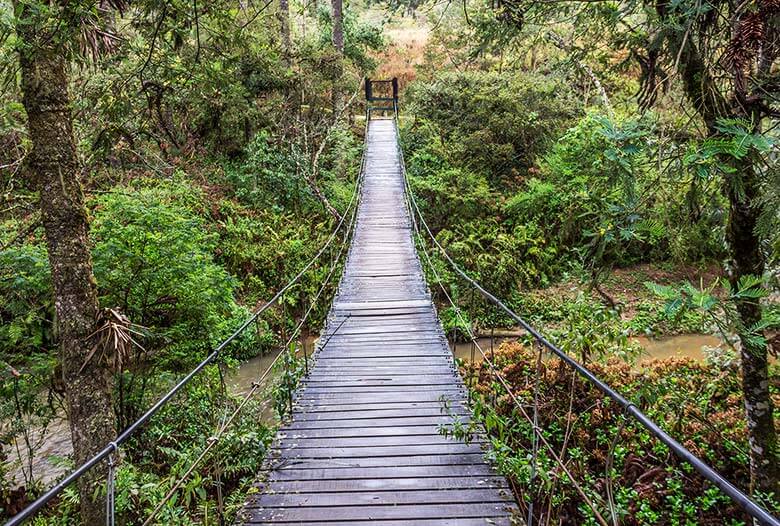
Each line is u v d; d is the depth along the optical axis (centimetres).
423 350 604
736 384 604
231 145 1408
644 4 265
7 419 576
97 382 432
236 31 337
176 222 621
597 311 572
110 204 595
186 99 977
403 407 459
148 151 1157
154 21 327
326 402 473
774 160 229
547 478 290
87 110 542
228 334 926
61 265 420
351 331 672
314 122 1541
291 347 471
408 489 333
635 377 618
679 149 274
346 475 352
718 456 511
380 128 1936
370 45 2152
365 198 1359
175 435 578
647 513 448
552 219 1223
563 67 463
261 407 604
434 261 1120
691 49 250
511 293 1147
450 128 1577
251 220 1235
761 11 188
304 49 1494
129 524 428
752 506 108
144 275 579
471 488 333
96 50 365
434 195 1370
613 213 281
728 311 221
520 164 1475
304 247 1213
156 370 628
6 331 525
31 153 418
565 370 595
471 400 452
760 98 227
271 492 335
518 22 328
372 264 955
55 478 582
